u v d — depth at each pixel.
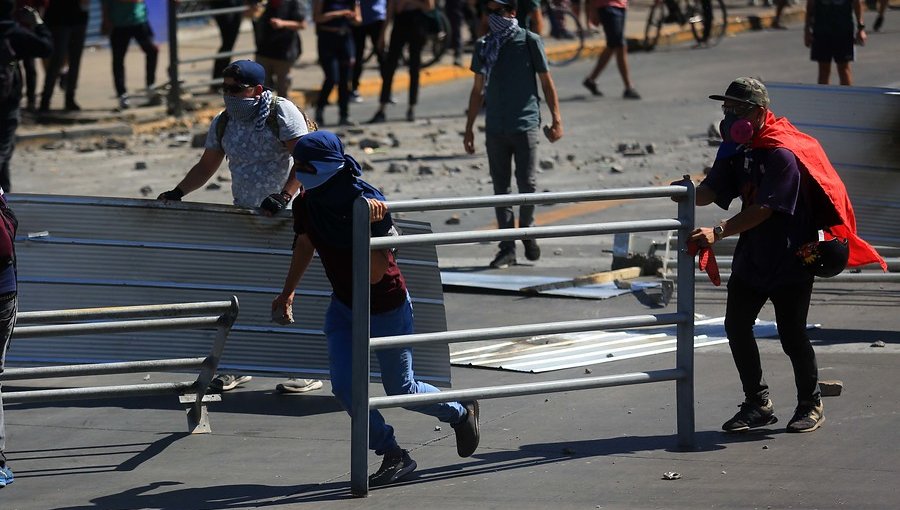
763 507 16.86
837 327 26.84
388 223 17.36
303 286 23.38
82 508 17.92
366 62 74.25
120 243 23.14
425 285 22.95
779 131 19.39
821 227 19.64
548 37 83.50
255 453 20.42
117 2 61.84
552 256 35.59
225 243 23.25
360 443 17.73
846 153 27.97
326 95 57.56
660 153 48.81
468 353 26.38
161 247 23.19
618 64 62.72
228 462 19.97
